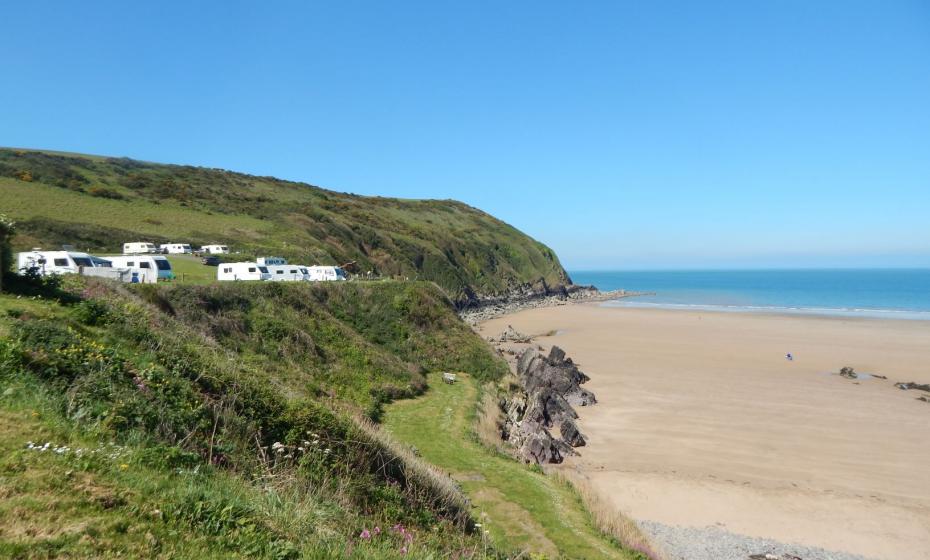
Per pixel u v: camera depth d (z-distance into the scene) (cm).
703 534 1902
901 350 5403
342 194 13738
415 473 1272
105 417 841
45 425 750
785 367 4647
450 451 2091
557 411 3200
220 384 1220
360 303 3791
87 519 534
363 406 2469
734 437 2864
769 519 2006
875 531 1930
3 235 1642
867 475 2383
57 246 4994
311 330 3003
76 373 955
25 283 1688
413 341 3647
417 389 2952
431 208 15775
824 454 2623
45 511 530
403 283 4303
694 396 3681
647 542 1633
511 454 2255
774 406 3431
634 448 2719
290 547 608
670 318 8519
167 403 986
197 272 4428
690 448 2711
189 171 10806
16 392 820
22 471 602
